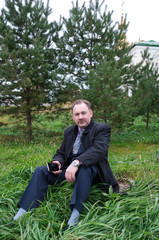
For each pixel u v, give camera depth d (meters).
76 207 1.88
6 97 8.19
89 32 8.62
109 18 8.49
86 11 8.48
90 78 7.35
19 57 7.92
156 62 17.84
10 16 8.30
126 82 9.44
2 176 3.17
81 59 9.02
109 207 1.89
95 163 2.09
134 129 11.42
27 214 1.87
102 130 2.27
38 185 2.12
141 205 2.02
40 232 1.72
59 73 8.30
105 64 7.21
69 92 8.31
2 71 7.30
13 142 8.41
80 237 1.55
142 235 1.62
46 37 8.52
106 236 1.57
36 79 7.51
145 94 9.03
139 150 7.23
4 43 7.76
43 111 9.13
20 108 8.20
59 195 2.33
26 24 8.25
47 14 8.49
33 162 4.01
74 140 2.39
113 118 7.13
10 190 2.48
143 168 3.28
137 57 20.84
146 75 10.68
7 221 1.91
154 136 9.33
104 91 6.81
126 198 2.11
